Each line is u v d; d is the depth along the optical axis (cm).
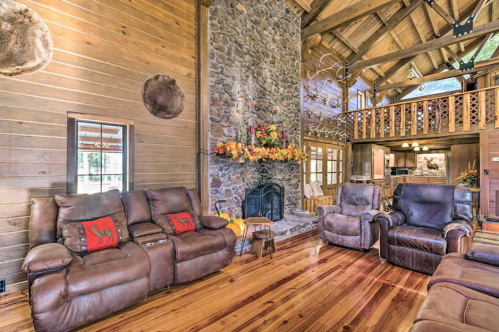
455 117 602
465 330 112
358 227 361
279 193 515
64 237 216
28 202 251
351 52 786
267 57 511
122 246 236
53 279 180
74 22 278
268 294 246
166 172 359
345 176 786
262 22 500
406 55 688
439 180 994
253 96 477
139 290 219
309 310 218
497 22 567
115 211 259
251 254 359
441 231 306
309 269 305
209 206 397
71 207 235
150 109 342
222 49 423
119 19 313
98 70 296
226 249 295
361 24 693
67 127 273
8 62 240
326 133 704
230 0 437
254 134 468
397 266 315
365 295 244
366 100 939
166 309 221
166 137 359
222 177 416
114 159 313
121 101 314
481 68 745
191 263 263
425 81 858
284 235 434
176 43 372
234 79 442
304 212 545
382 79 959
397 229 316
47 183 262
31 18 252
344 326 196
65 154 273
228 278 280
